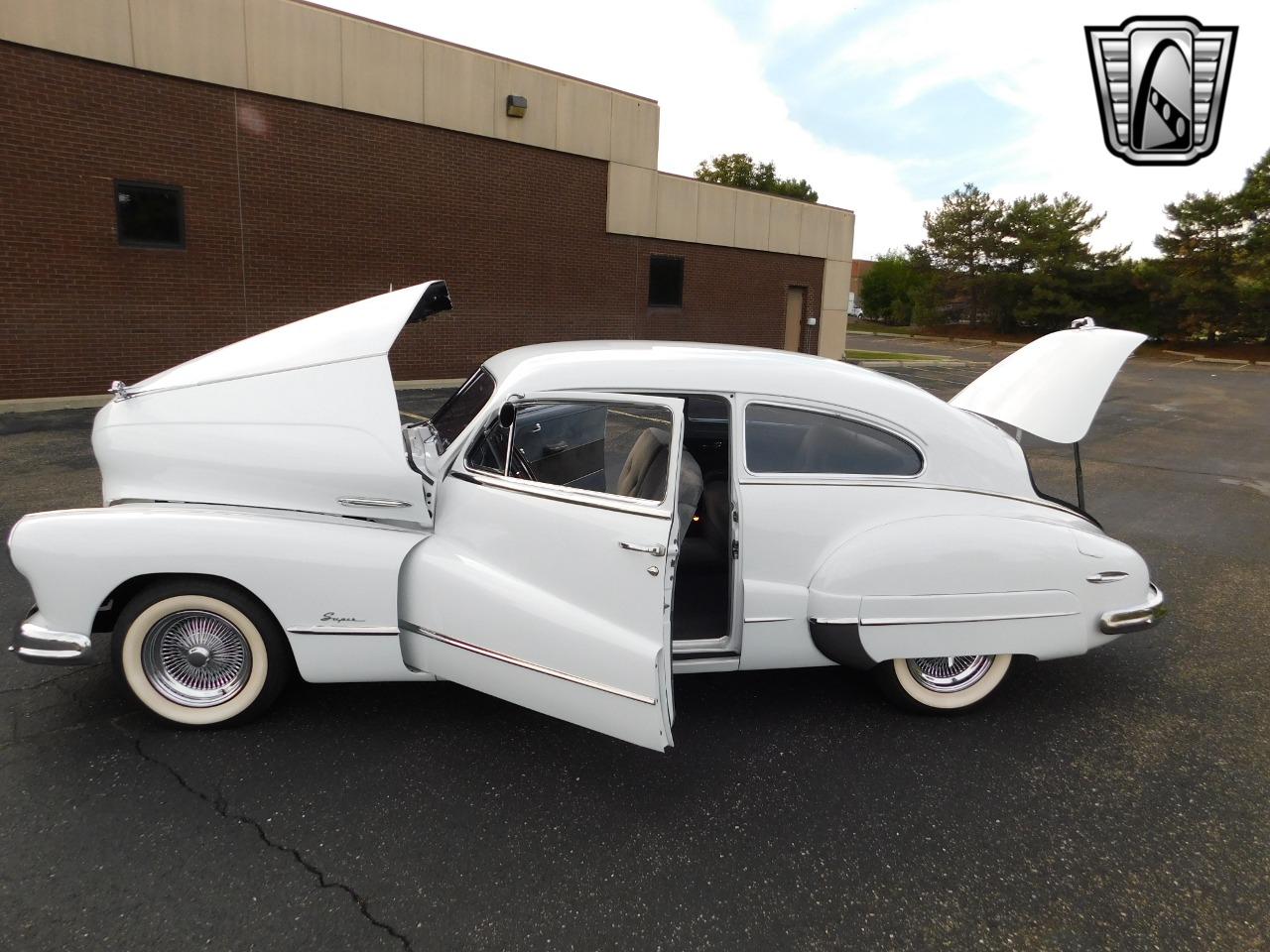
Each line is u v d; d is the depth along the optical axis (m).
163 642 3.24
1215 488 9.55
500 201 15.21
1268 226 36.41
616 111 16.66
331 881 2.52
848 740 3.57
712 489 4.14
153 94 11.07
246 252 12.22
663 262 18.62
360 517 3.27
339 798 2.94
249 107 11.91
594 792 3.07
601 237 17.14
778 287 21.58
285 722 3.44
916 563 3.48
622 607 3.05
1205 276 38.44
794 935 2.41
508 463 3.27
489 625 3.14
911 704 3.76
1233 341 39.31
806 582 3.51
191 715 3.29
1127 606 3.71
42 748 3.15
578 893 2.53
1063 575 3.61
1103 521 7.77
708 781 3.19
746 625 3.46
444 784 3.06
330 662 3.22
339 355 3.27
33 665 3.80
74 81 10.43
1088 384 3.96
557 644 3.07
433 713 3.58
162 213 11.40
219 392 3.29
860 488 3.55
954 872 2.73
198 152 11.55
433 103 13.84
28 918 2.29
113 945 2.22
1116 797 3.21
